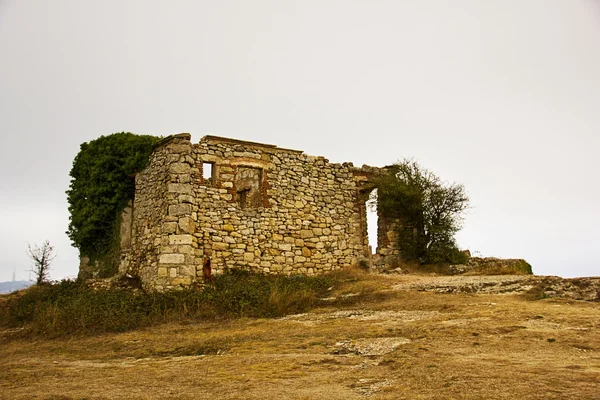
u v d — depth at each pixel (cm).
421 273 2403
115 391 888
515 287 1650
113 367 1122
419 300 1594
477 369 845
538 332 1068
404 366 912
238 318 1630
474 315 1284
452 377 809
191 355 1206
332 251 2388
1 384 1003
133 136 2300
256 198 2309
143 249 2088
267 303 1739
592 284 1548
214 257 2075
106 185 2272
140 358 1216
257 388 848
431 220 2581
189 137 2072
